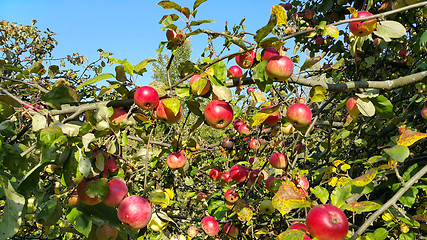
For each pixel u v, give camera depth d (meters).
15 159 1.44
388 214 2.05
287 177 1.95
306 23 4.66
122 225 1.67
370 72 4.02
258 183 2.65
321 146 3.39
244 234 2.66
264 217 2.59
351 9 1.78
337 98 3.92
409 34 4.21
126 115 1.75
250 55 1.83
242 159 3.72
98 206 1.65
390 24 1.83
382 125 3.22
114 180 1.59
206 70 1.81
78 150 1.40
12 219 1.25
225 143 3.60
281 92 2.88
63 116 1.83
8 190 1.28
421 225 2.19
